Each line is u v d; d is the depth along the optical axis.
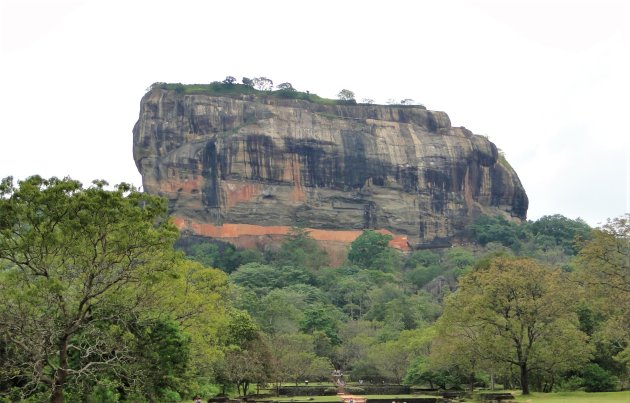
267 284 171.00
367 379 103.50
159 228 42.59
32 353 38.19
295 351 97.94
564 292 63.44
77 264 40.47
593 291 58.78
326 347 113.81
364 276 176.00
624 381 75.50
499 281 64.56
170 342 44.12
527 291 65.00
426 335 96.88
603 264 58.66
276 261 195.00
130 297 43.28
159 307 47.84
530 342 65.12
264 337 93.44
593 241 58.75
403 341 101.69
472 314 65.56
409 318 135.50
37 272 39.03
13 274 39.16
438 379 85.06
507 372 70.81
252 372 72.62
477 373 85.69
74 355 42.97
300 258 196.12
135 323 43.25
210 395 67.75
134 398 45.78
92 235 39.28
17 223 38.97
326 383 103.31
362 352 110.19
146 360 43.19
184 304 52.12
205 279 58.84
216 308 60.69
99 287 41.06
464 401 64.31
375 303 148.25
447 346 68.75
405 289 171.12
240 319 76.62
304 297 152.75
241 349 73.75
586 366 70.62
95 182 40.34
